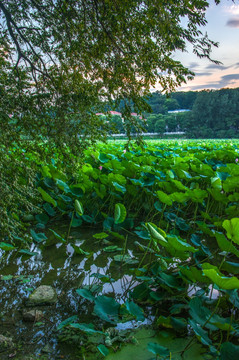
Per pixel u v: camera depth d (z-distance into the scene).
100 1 1.97
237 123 98.38
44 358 1.50
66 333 1.70
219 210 4.13
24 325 1.77
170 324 1.72
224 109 98.25
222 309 1.93
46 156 2.10
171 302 2.05
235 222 1.64
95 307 1.79
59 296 2.11
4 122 1.75
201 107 99.69
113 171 4.01
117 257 2.78
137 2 1.92
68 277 2.40
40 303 1.99
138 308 1.81
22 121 1.88
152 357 1.53
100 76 2.16
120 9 1.91
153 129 104.50
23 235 2.26
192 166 4.30
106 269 2.57
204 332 1.57
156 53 2.06
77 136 2.17
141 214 4.24
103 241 3.16
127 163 4.24
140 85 2.19
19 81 1.84
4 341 1.59
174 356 1.52
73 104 2.06
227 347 1.42
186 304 1.94
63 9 1.97
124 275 2.47
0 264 2.61
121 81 2.14
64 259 2.75
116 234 2.82
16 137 1.87
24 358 1.50
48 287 2.16
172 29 1.91
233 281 1.35
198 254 2.63
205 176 4.00
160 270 2.22
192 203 4.68
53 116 2.02
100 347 1.47
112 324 1.79
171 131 108.12
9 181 1.95
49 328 1.75
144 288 2.10
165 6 1.96
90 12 2.02
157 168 4.66
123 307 1.88
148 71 2.13
